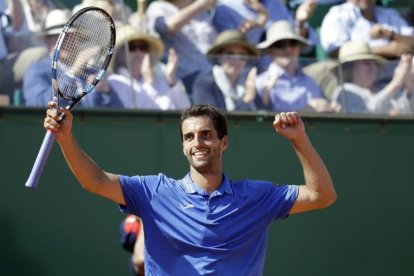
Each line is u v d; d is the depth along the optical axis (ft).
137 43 106.22
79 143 104.99
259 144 107.96
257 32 116.26
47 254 103.14
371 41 117.91
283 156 108.37
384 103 110.73
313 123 109.91
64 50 59.77
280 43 114.93
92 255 103.71
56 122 50.88
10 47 103.45
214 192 52.01
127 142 105.81
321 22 119.75
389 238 109.91
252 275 51.78
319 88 109.50
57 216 103.65
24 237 103.04
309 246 107.65
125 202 52.42
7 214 103.14
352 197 109.70
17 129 103.91
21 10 103.81
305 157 52.49
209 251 51.01
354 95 110.11
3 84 103.24
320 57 118.32
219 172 52.60
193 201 51.83
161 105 106.11
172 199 52.06
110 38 59.31
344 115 109.60
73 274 103.35
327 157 110.01
